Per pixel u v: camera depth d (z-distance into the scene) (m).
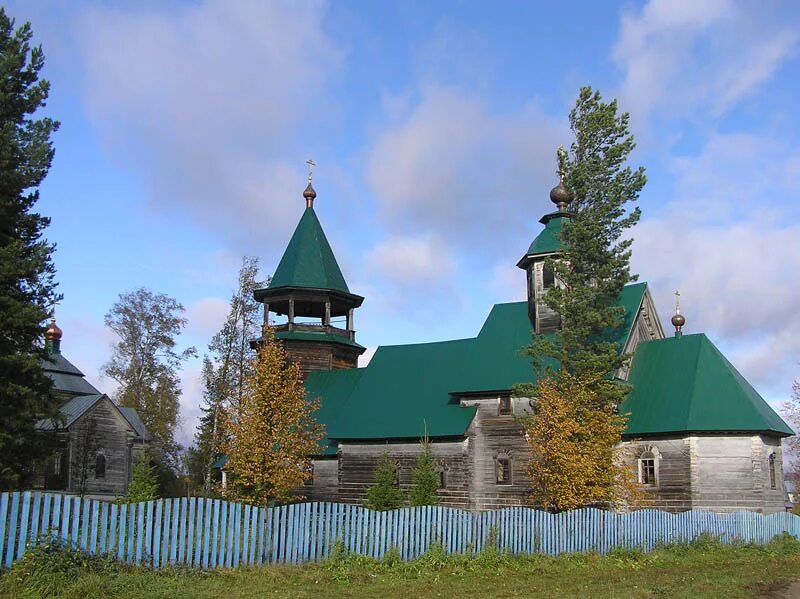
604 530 31.33
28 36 33.31
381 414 50.62
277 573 21.59
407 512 26.05
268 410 36.56
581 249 43.38
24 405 29.62
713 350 46.19
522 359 48.34
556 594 20.47
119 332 83.50
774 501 43.69
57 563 18.08
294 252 59.38
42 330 30.98
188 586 18.91
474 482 46.75
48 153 32.25
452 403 49.16
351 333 59.75
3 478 28.72
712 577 25.14
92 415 61.81
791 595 22.00
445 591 20.75
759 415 42.81
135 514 20.67
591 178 43.72
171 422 82.94
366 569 23.34
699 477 42.62
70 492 58.66
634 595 20.36
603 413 38.56
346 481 50.25
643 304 50.69
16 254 30.38
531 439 38.66
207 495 55.22
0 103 31.55
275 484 35.50
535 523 29.05
